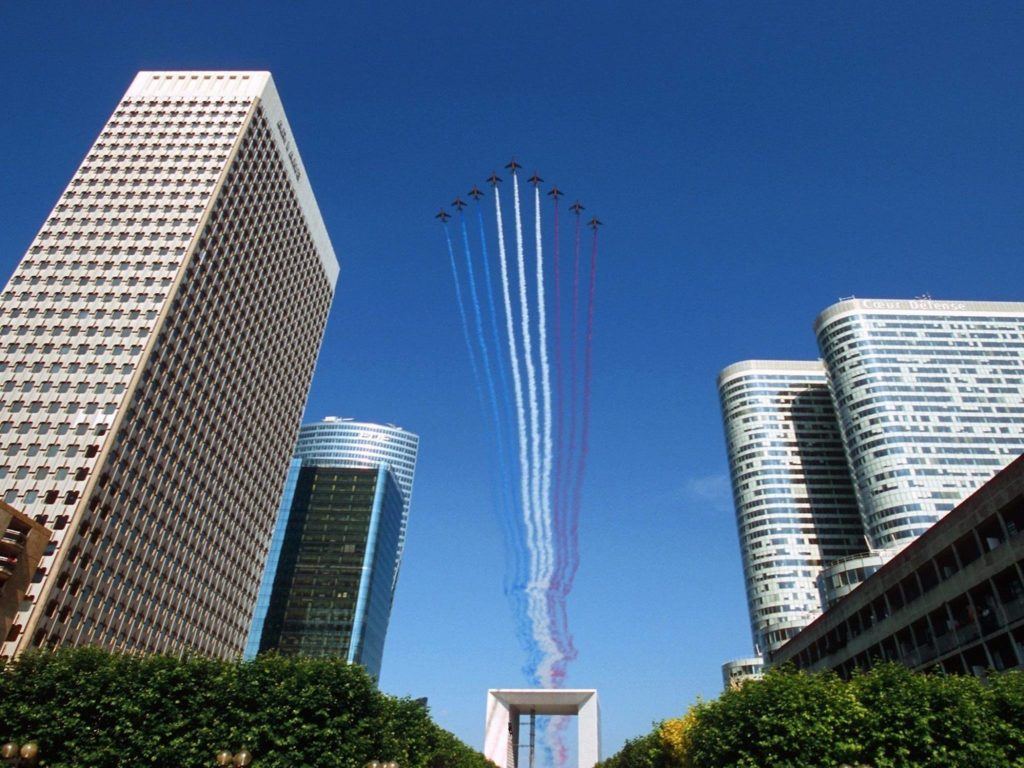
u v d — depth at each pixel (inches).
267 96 6658.5
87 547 4212.6
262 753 1953.7
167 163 6003.9
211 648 5546.3
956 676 1765.5
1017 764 1515.7
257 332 6441.9
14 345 4877.0
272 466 6742.1
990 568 2247.8
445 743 3137.3
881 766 1642.5
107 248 5452.8
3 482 4261.8
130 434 4648.1
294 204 7209.6
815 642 3759.8
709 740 1993.1
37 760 1781.5
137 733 1849.2
